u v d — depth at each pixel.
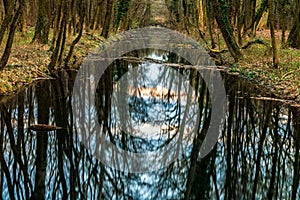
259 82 17.45
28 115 11.45
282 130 10.74
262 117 12.02
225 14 22.05
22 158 8.31
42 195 6.67
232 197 6.77
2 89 13.82
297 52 23.86
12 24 14.21
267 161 8.56
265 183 7.43
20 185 7.06
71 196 6.62
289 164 8.42
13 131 9.95
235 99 14.34
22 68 16.95
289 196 6.86
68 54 21.86
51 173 7.62
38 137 9.64
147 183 7.28
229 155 8.80
